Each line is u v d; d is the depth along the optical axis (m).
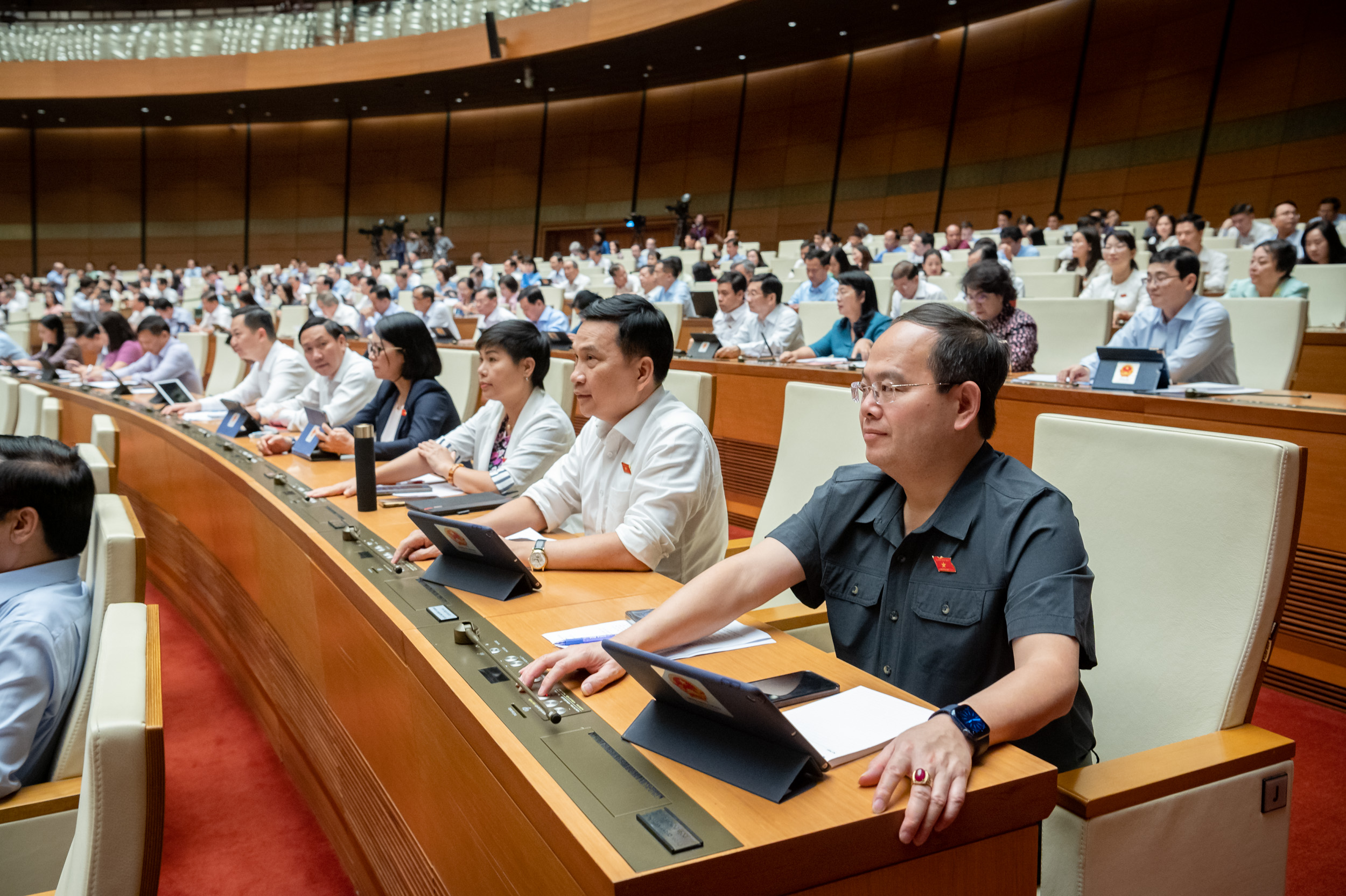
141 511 4.12
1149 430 1.38
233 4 16.92
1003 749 0.95
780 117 13.98
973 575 1.20
